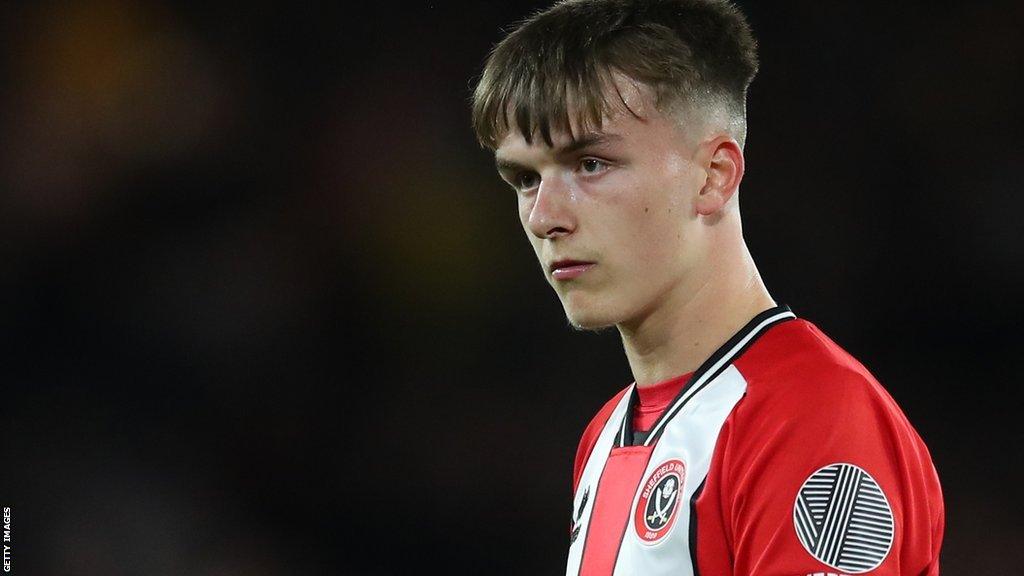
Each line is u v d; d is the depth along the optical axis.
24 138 25.16
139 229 25.05
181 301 24.80
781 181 25.53
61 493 23.61
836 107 25.55
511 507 24.61
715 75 7.14
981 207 24.73
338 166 25.67
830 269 25.20
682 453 6.81
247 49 25.97
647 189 6.78
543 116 6.75
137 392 24.41
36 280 24.61
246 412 24.55
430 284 25.45
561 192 6.86
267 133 25.67
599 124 6.70
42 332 24.42
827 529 6.03
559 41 6.89
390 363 25.09
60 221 24.84
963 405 24.44
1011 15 25.00
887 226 25.11
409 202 25.67
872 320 24.97
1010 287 24.53
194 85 25.69
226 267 25.00
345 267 25.30
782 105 25.70
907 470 6.39
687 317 7.14
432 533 24.45
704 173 7.06
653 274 6.88
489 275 25.59
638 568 6.75
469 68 26.23
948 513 23.91
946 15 25.33
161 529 23.59
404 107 26.11
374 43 26.28
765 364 6.82
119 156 25.20
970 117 25.02
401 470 24.59
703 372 7.07
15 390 24.12
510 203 25.83
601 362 25.28
